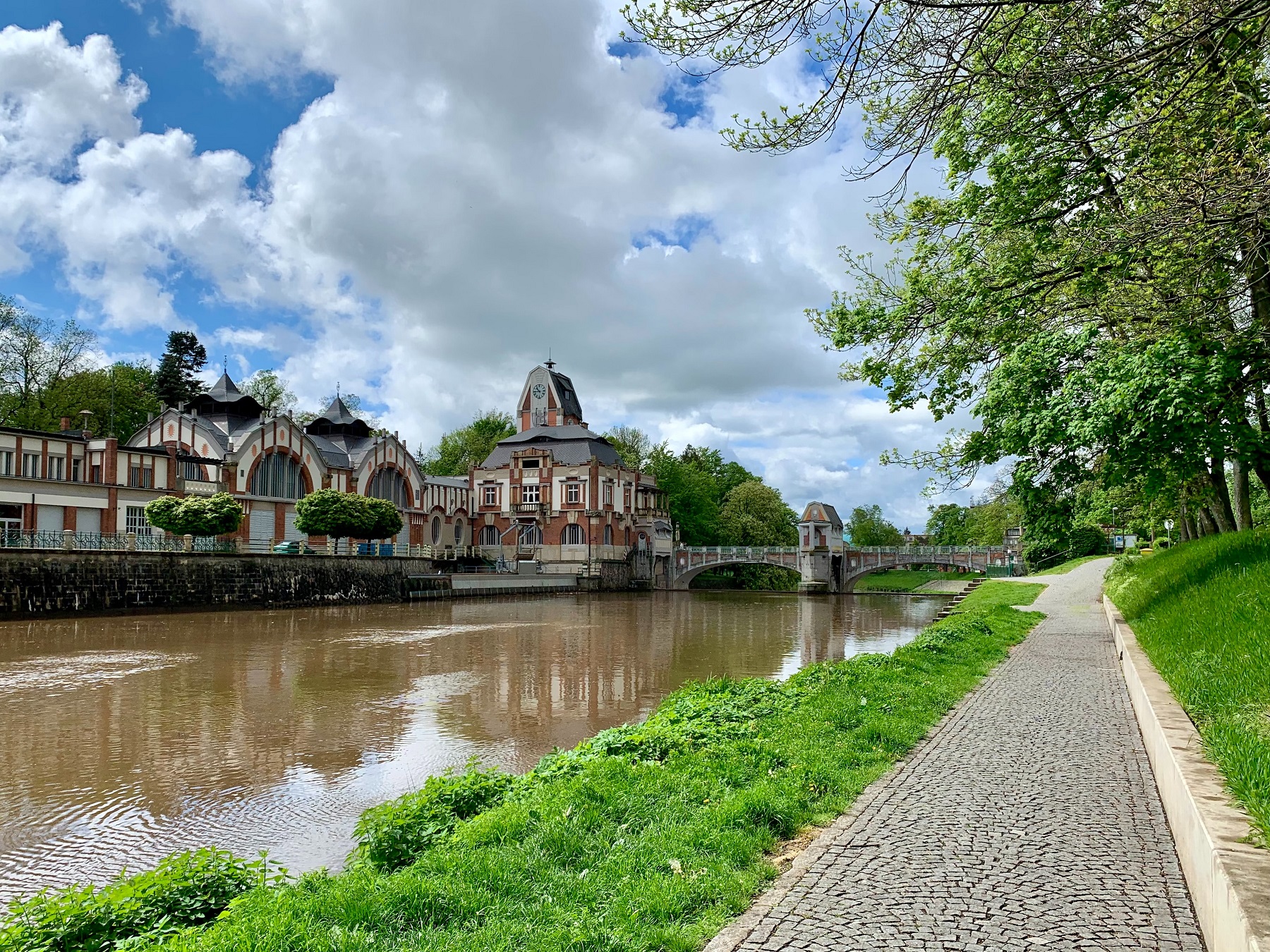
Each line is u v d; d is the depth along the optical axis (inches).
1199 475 674.2
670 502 4906.5
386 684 1119.0
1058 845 308.5
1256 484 1475.1
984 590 2129.7
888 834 322.3
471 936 235.9
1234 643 419.8
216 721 873.5
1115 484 665.0
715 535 4977.9
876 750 447.5
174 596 2047.2
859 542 6825.8
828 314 734.5
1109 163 458.6
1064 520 694.5
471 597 3100.4
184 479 2615.7
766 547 4370.1
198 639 1558.8
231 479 2699.3
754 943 235.0
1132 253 515.2
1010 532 4062.5
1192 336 541.3
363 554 2896.2
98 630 1641.2
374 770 700.0
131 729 834.8
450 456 5118.1
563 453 4020.7
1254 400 655.8
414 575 2920.8
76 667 1202.6
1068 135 485.1
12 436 2191.2
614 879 278.5
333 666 1267.2
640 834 321.1
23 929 293.0
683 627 2086.6
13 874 491.5
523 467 4025.6
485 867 284.7
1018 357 647.8
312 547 2770.7
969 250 679.7
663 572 4279.0
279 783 661.9
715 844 306.2
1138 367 547.2
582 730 855.1
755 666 1362.0
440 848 316.2
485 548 4074.8
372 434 3592.5
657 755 456.1
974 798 368.5
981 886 272.1
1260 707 326.3
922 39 321.4
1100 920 245.4
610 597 3531.0
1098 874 279.9
